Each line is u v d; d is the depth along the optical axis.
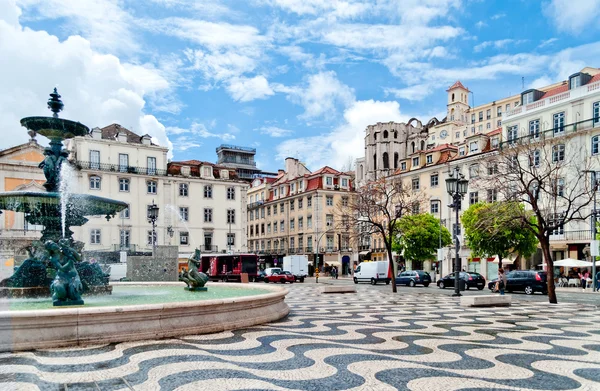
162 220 49.88
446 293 24.50
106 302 10.83
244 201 55.78
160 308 8.19
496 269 41.09
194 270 14.16
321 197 59.94
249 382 5.54
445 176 46.31
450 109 97.06
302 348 7.57
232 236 54.38
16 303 10.63
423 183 49.28
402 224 40.50
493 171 26.58
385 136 77.94
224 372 5.97
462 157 44.09
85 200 13.25
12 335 7.02
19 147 44.03
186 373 5.89
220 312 9.27
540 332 9.68
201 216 52.56
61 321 7.38
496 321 11.49
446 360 6.84
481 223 22.36
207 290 14.27
